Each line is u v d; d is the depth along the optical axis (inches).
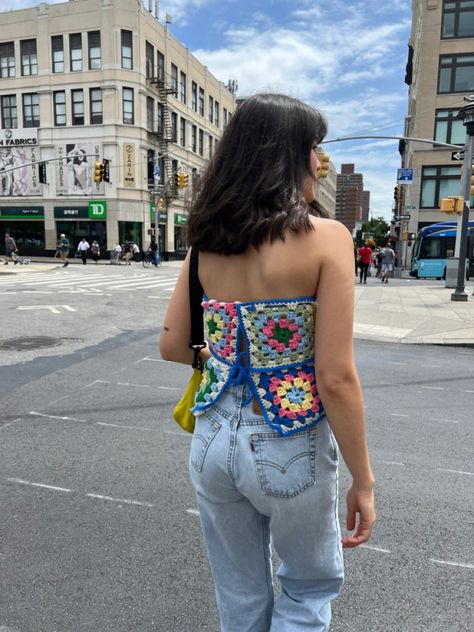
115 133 1382.9
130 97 1392.7
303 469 48.8
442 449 154.3
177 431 165.9
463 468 141.2
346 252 47.2
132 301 506.9
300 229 46.0
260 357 48.3
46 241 1488.7
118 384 220.5
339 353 45.4
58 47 1395.2
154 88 1476.4
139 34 1371.8
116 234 1427.2
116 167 1396.4
